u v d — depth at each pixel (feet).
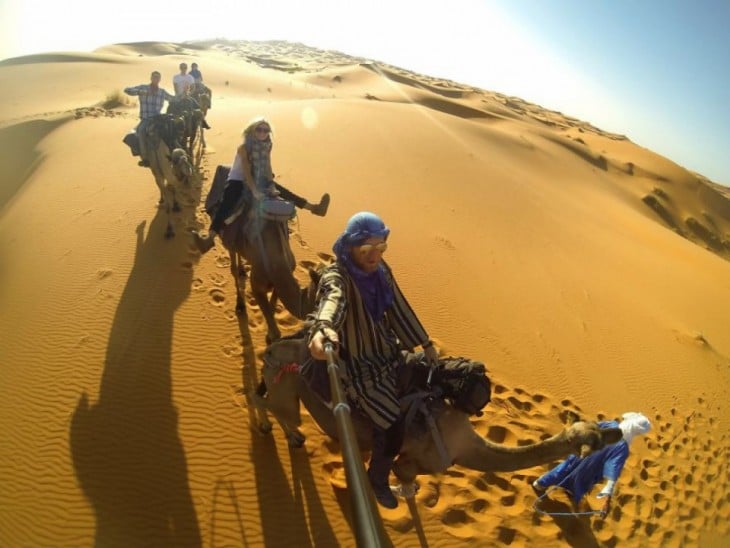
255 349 26.09
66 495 18.20
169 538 17.54
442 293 38.04
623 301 47.65
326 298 12.80
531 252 51.19
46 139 59.36
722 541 24.50
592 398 32.91
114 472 19.15
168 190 36.60
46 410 21.04
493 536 20.67
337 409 9.23
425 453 15.30
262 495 19.57
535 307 41.04
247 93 132.26
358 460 7.27
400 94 173.88
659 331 44.32
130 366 23.43
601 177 137.49
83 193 40.04
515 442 26.13
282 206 23.47
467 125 105.91
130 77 128.57
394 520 19.97
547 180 96.73
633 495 25.70
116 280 29.04
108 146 51.57
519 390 30.99
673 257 74.49
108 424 20.71
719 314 54.34
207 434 21.22
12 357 23.62
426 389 15.03
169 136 35.68
